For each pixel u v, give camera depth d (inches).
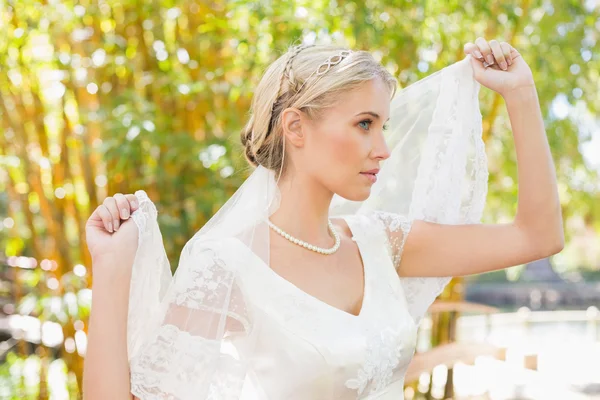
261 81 58.1
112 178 123.4
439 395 151.3
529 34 135.2
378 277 60.2
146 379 47.6
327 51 55.4
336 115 53.2
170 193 122.6
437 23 119.0
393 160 71.6
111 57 118.8
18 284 167.9
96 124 122.2
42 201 130.6
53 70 123.7
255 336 52.8
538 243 61.9
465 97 66.1
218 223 55.9
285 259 56.5
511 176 150.5
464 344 120.3
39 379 142.0
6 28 121.9
